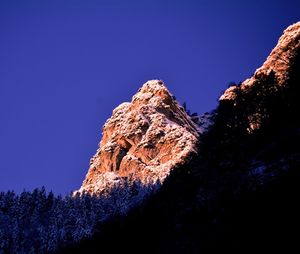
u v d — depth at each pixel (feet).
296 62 335.67
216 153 289.74
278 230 153.28
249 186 207.21
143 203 378.94
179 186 307.17
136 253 249.14
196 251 187.42
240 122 299.38
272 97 302.66
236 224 177.58
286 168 205.57
